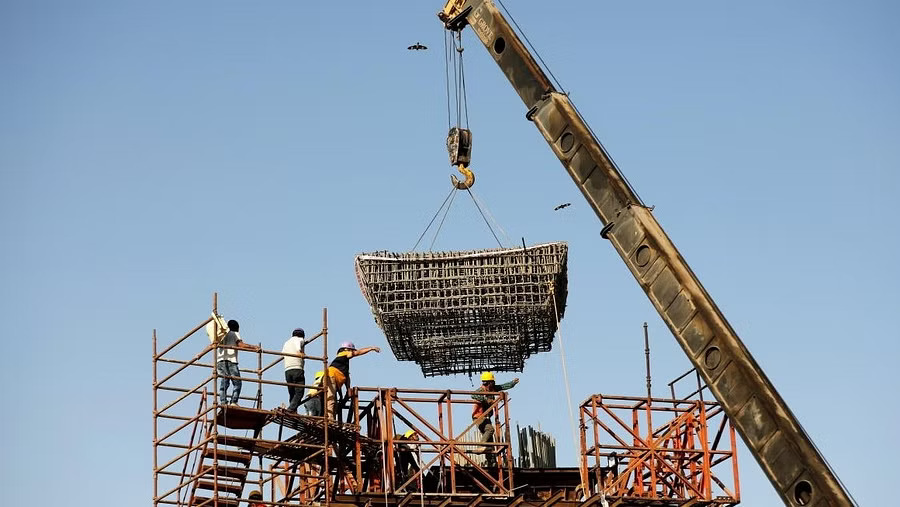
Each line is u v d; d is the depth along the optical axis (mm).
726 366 29406
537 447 38688
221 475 35125
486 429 36719
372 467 36531
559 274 37000
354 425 35625
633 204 31203
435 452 35500
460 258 37062
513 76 33719
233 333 35625
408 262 37062
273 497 36906
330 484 35469
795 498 28453
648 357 36875
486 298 36938
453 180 37906
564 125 32406
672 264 30391
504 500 35406
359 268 37031
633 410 36438
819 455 28406
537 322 37406
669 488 36469
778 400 28844
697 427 36531
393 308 36969
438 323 37344
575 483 37656
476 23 34812
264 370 35906
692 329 29891
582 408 36406
